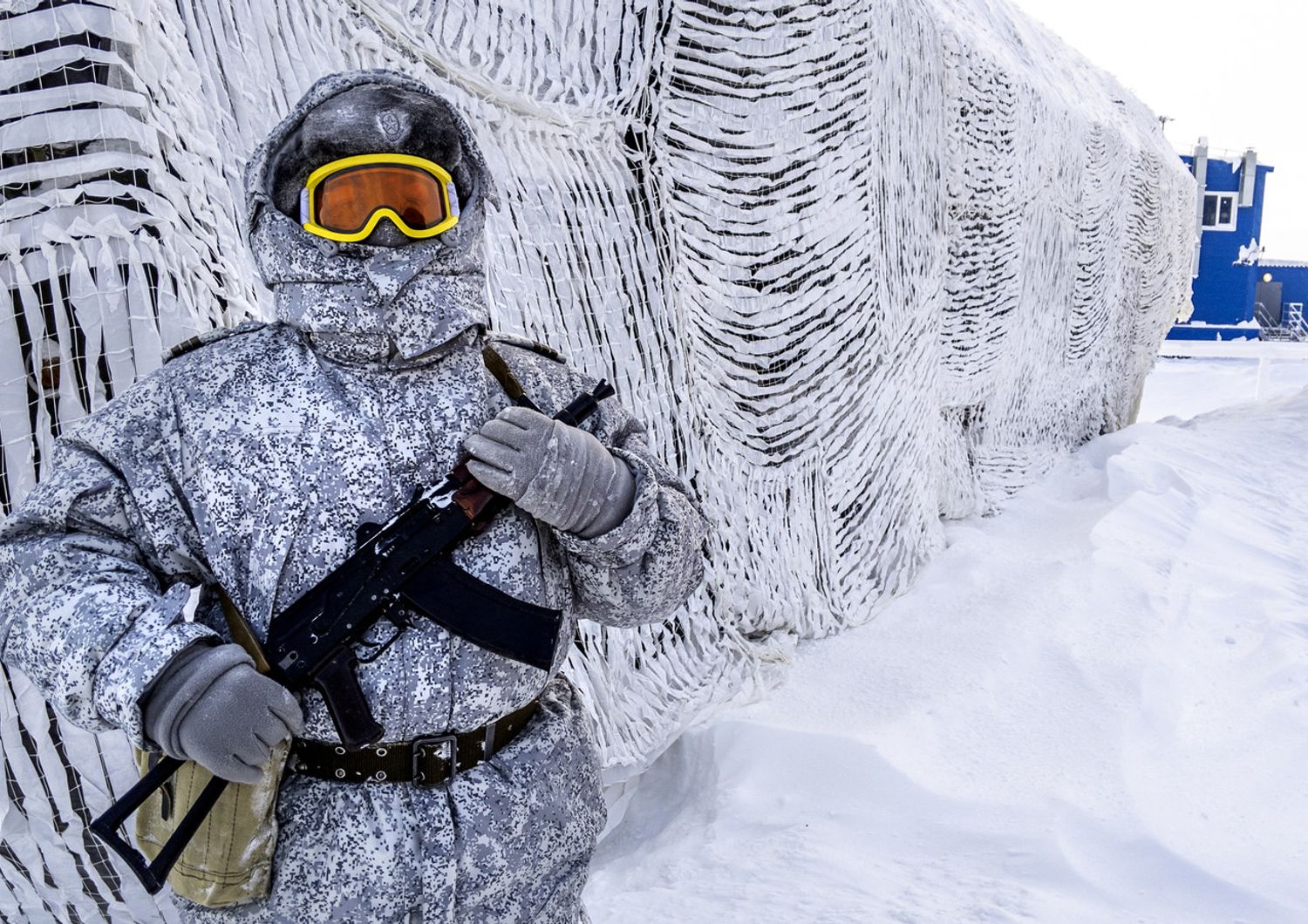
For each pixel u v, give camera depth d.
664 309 3.70
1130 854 2.65
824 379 4.18
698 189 3.78
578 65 3.52
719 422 3.94
